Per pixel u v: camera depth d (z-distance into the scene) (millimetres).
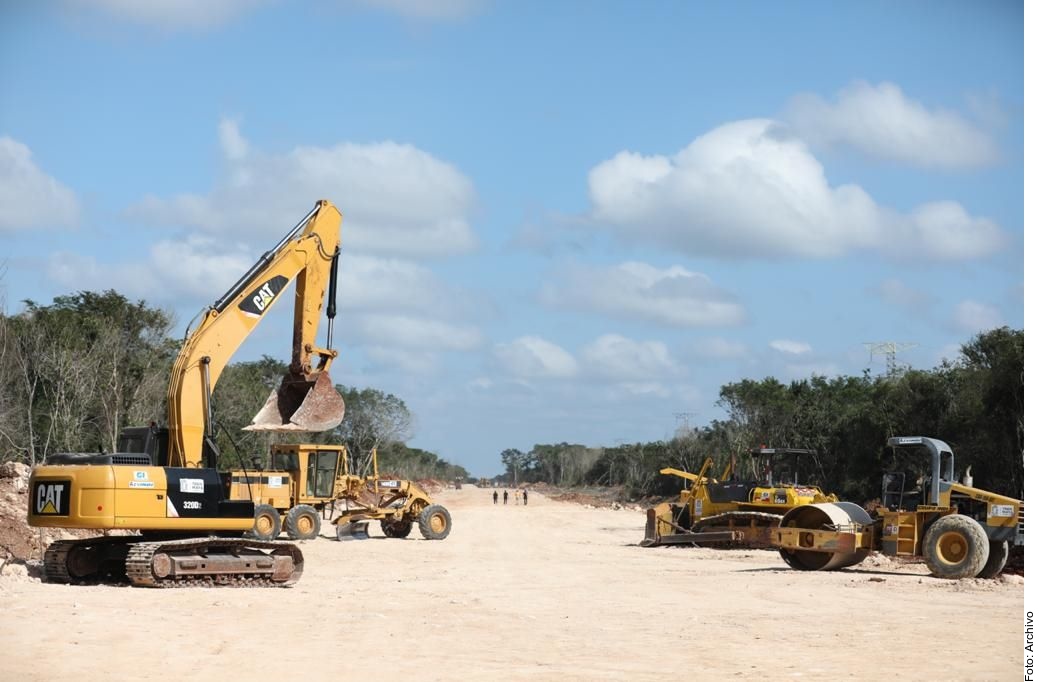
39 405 55969
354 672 12586
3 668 12305
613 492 134500
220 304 25766
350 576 24672
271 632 15469
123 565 22281
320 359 29281
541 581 23891
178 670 12492
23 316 58594
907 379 64062
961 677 12484
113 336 58594
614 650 14344
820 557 26172
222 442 64750
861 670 12906
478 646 14594
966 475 25344
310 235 28609
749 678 12391
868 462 65125
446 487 184375
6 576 20625
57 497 20391
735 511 35750
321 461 38688
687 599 20344
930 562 24000
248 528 21594
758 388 79250
